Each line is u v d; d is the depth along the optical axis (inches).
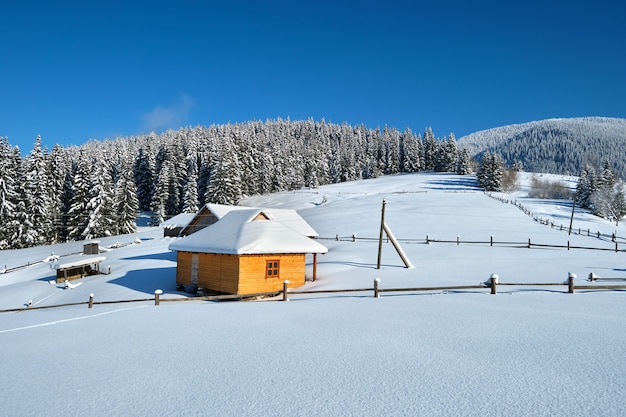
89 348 368.8
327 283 870.4
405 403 229.8
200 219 1643.7
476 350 320.2
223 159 2778.1
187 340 379.9
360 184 4259.4
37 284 1197.1
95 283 1101.1
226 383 267.6
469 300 527.5
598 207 2647.6
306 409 225.9
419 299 551.5
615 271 832.9
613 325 382.0
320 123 6786.4
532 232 1584.6
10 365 328.2
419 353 316.8
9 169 2074.3
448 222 1897.1
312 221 2249.0
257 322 446.9
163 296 861.2
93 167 2716.5
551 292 573.3
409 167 5462.6
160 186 2854.3
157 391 258.8
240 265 826.2
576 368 275.3
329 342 354.0
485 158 3769.7
